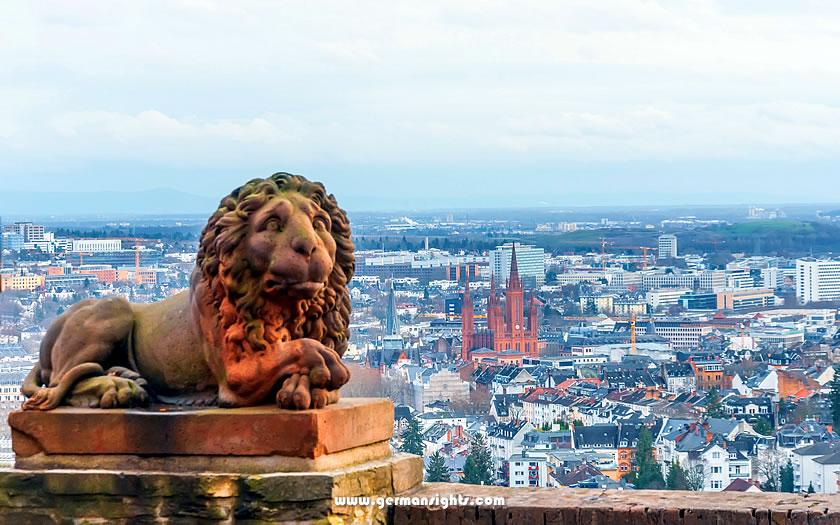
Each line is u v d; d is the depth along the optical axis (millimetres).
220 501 5871
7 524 6156
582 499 6285
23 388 6609
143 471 6074
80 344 6574
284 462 5934
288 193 6355
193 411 6133
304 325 6430
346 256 6609
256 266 6199
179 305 6684
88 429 6172
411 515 6309
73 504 6086
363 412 6281
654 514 6016
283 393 6043
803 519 5863
